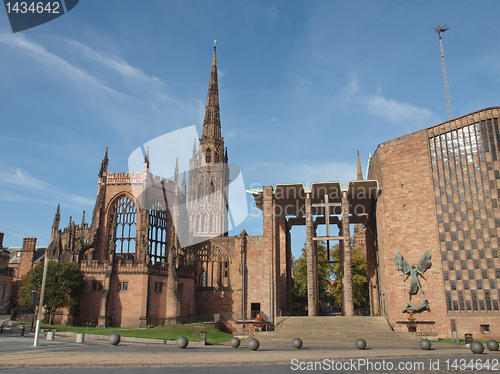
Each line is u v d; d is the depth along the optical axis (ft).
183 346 130.62
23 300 202.28
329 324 213.25
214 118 445.37
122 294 210.79
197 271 274.57
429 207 224.94
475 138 219.41
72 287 202.59
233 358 103.35
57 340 137.90
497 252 203.21
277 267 267.59
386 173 240.12
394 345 164.14
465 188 217.36
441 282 213.46
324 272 359.66
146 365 86.69
